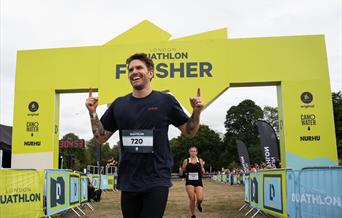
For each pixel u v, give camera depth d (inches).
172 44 345.7
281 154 339.3
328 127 325.1
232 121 2886.3
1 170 225.9
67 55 355.3
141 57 98.6
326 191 189.8
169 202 480.7
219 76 338.6
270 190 278.5
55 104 354.6
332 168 183.2
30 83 354.9
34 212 250.2
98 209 393.4
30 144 346.9
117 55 349.7
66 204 308.5
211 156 2874.0
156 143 94.6
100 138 102.7
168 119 97.3
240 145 863.7
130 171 95.0
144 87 97.7
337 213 178.9
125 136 95.8
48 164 343.3
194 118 93.7
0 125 539.5
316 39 336.8
